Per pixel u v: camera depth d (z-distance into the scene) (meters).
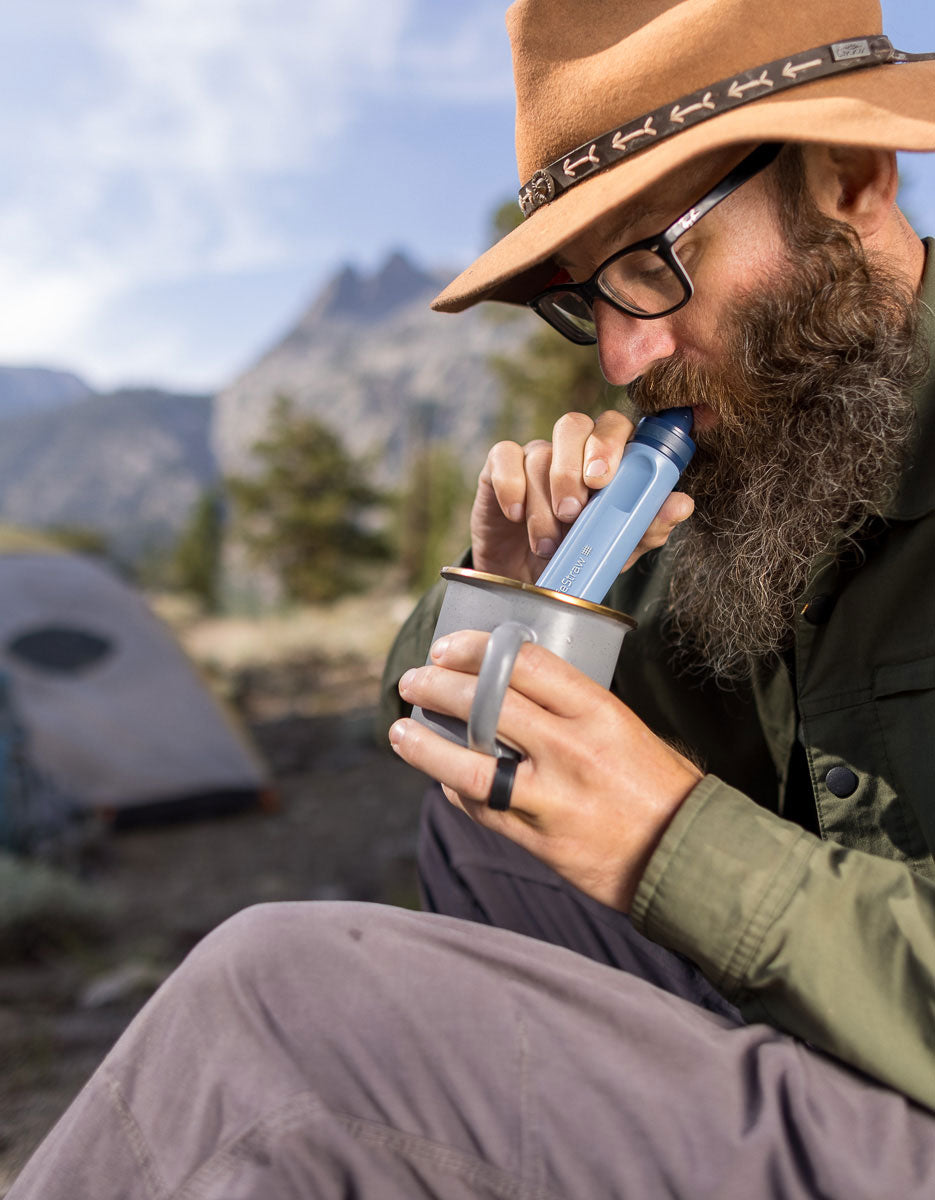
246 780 7.07
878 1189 0.66
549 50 1.04
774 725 1.14
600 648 0.85
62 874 4.63
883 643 0.95
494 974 0.72
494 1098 0.69
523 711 0.78
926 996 0.70
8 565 7.73
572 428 1.04
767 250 1.03
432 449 33.75
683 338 1.06
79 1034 2.59
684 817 0.76
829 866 0.74
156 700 7.36
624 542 0.99
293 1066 0.69
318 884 5.32
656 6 1.03
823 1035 0.72
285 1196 0.67
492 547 1.24
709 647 1.18
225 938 0.74
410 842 6.07
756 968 0.73
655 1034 0.71
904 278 1.06
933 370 1.03
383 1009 0.70
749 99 0.94
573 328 1.26
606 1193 0.68
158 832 6.62
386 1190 0.68
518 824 0.81
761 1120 0.68
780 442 1.04
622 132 0.98
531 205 1.08
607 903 0.81
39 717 6.82
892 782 0.93
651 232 1.04
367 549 32.28
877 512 0.98
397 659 1.27
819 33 0.97
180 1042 0.71
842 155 1.03
